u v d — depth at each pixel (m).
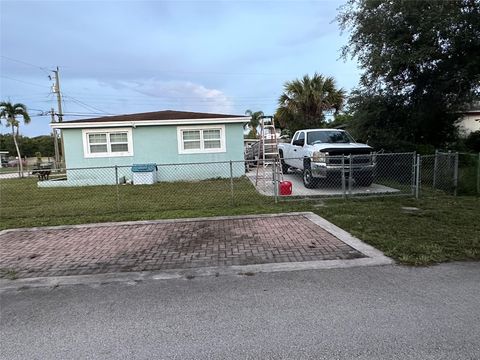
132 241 6.60
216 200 10.46
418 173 10.06
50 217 8.92
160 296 4.20
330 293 4.11
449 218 7.43
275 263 5.21
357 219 7.56
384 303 3.80
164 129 16.28
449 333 3.18
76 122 15.97
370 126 15.71
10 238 7.09
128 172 16.30
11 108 28.64
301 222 7.58
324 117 28.69
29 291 4.49
